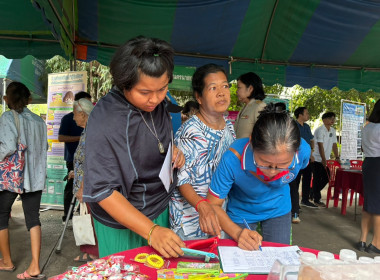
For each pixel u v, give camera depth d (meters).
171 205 1.94
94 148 1.34
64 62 9.58
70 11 4.16
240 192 1.87
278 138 1.29
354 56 5.60
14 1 3.75
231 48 5.34
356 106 8.14
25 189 2.83
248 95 3.38
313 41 5.25
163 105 1.64
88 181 1.34
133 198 1.55
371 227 4.94
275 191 1.83
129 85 1.25
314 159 6.37
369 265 0.87
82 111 3.07
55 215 5.05
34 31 4.35
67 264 3.23
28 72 7.19
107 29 4.70
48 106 5.27
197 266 1.20
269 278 0.97
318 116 13.06
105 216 1.57
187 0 4.24
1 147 2.71
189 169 1.88
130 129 1.42
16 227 4.41
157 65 1.20
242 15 4.64
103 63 5.00
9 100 2.94
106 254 1.61
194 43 5.14
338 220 5.29
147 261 1.25
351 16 4.69
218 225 1.50
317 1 4.49
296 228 4.79
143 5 4.31
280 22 4.96
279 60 5.65
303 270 0.87
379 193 3.68
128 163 1.42
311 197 6.95
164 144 1.58
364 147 3.79
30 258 3.36
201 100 2.00
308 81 5.82
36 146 2.95
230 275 1.17
